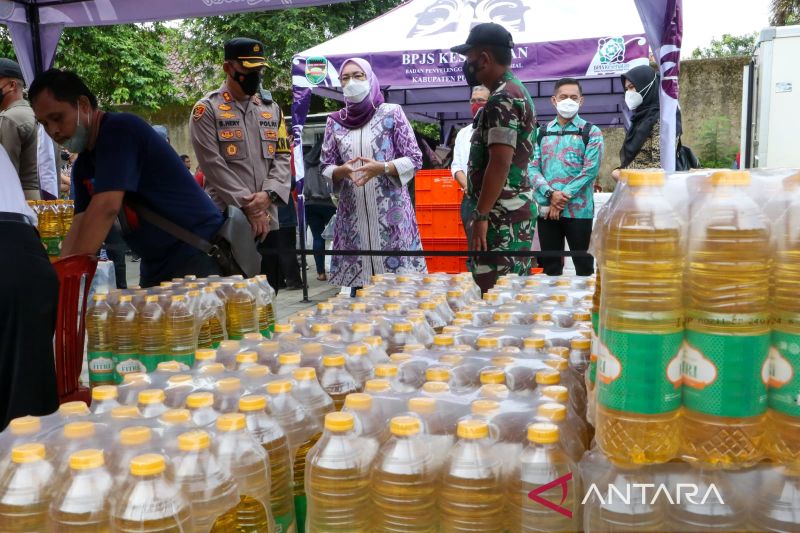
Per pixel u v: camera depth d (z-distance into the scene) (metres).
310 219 8.66
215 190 4.34
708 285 1.11
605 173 13.15
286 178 4.65
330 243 8.97
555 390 1.53
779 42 6.91
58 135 2.78
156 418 1.48
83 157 2.96
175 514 1.16
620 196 1.22
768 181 1.19
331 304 2.75
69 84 2.72
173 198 2.95
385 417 1.50
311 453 1.38
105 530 1.18
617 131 12.99
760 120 7.14
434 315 2.62
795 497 1.14
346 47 7.21
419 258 4.80
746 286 1.10
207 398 1.53
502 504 1.30
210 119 4.33
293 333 2.29
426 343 2.32
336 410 1.82
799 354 1.10
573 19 6.90
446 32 7.19
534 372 1.75
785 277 1.11
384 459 1.31
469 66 3.54
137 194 2.91
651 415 1.13
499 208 3.53
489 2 7.27
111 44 15.70
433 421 1.44
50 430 1.46
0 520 1.23
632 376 1.14
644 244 1.12
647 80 4.96
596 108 11.17
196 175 10.30
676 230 1.13
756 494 1.18
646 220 1.13
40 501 1.24
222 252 3.00
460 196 6.73
